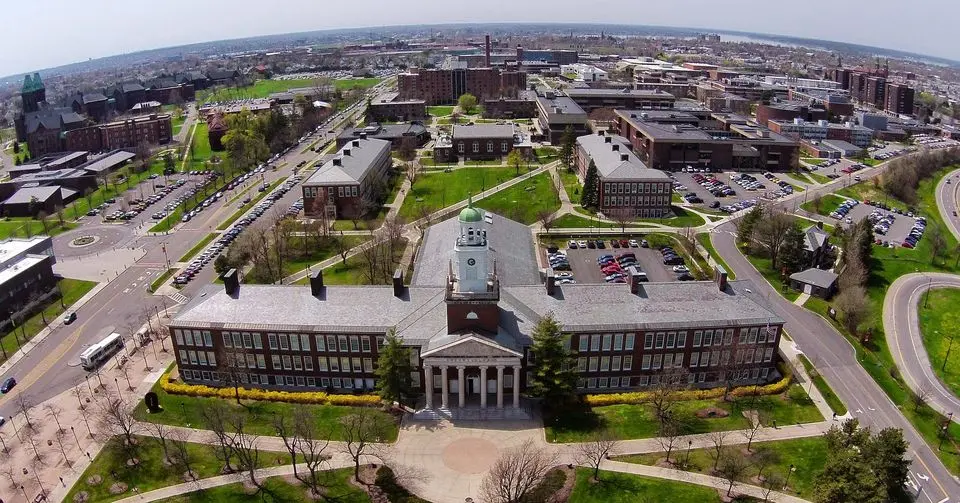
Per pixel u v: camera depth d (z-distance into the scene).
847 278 165.12
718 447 99.25
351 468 100.19
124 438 107.00
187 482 97.75
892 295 171.25
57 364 135.00
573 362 113.88
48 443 108.12
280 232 191.50
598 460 98.25
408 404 116.00
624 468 99.38
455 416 112.56
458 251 109.25
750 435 106.56
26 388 126.12
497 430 109.12
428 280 131.75
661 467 99.50
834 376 126.88
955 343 148.75
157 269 186.38
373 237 196.25
